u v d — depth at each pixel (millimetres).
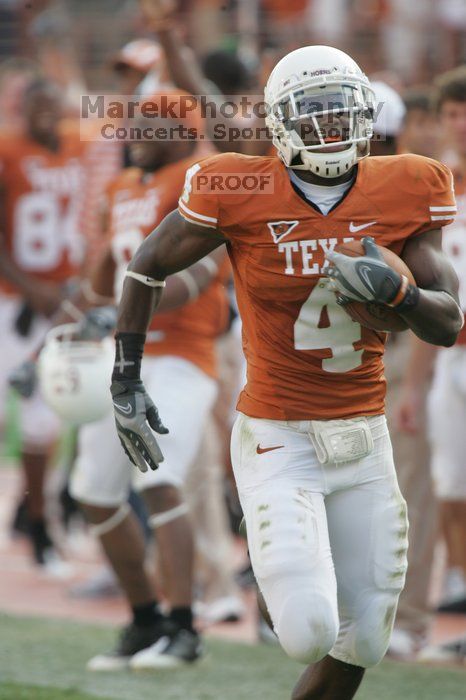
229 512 28109
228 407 26859
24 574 27281
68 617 23359
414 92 21219
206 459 23094
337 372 12852
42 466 27234
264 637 21094
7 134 28781
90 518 19281
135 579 19141
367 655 13102
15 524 30734
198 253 12906
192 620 19141
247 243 12523
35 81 29031
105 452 19000
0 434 38375
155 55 25312
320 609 12250
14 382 19969
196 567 23156
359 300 11891
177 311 19344
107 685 18000
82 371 18672
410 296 11828
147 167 19516
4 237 28703
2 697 16734
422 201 12484
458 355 19656
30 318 28516
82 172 27969
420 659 19953
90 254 23719
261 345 12938
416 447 20344
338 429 12828
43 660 19406
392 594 13102
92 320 18984
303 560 12375
